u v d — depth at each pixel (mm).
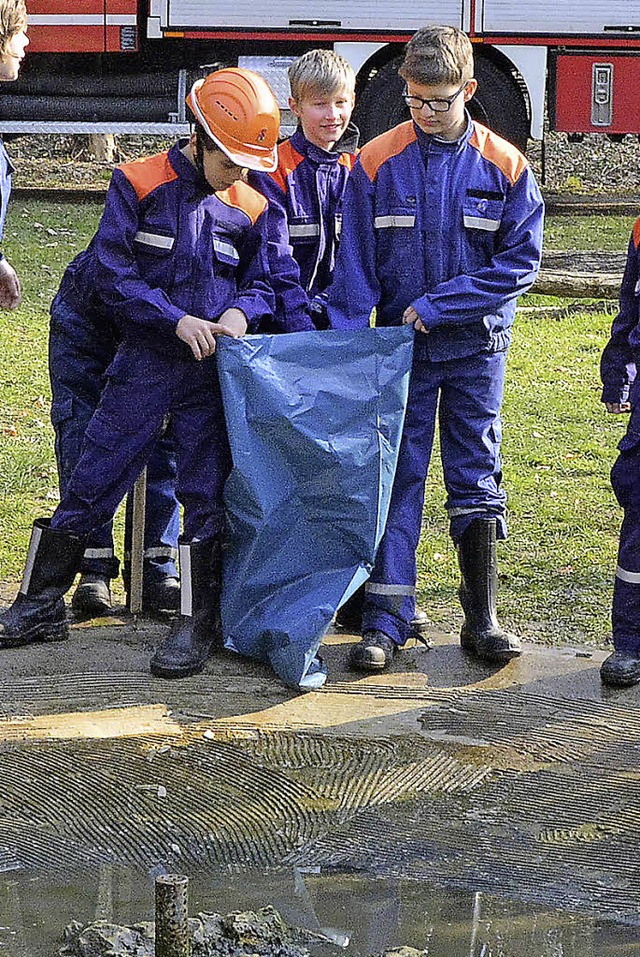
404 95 5031
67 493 5371
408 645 5617
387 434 5074
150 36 15289
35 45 15336
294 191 5531
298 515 5102
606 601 6227
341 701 5070
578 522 7293
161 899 3324
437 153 5121
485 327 5164
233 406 4980
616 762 4660
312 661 5207
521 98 15328
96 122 15672
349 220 5207
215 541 5242
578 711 5008
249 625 5195
